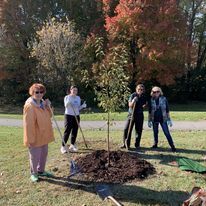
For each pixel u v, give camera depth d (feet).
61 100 108.99
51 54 103.81
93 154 30.42
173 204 22.39
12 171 28.89
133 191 24.31
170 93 127.44
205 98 133.80
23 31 122.83
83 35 122.42
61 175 27.50
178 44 107.55
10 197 23.72
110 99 29.55
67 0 127.34
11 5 121.80
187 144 38.06
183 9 136.77
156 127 36.11
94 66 100.53
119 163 28.84
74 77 105.40
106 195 23.47
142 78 110.42
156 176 27.14
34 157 26.27
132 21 104.73
